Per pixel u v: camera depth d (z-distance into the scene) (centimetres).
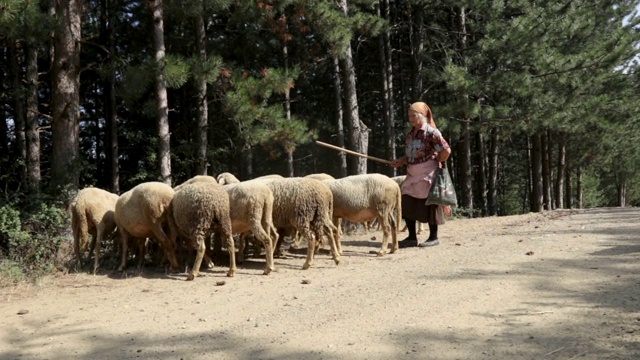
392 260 823
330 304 557
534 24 1836
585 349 390
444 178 963
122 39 2117
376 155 2995
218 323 507
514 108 1850
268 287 669
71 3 1103
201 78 1227
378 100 2844
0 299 632
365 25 1672
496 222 1347
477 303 523
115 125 1839
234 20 1623
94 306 591
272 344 438
